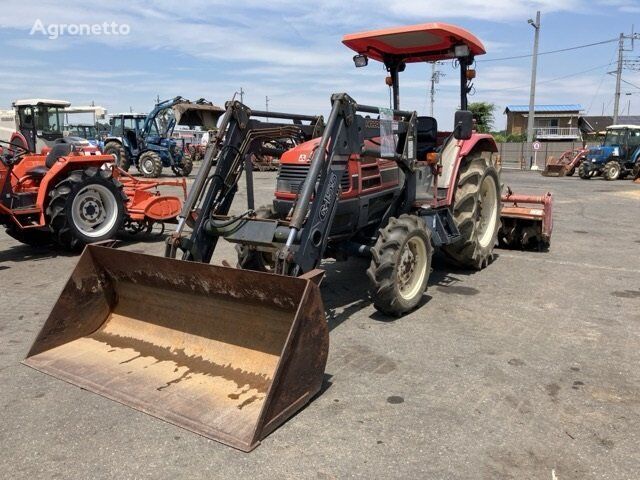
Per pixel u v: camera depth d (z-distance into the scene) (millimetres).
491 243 6906
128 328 4043
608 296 5535
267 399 2932
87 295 4062
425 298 5469
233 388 3303
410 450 2846
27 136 19438
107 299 4184
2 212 7129
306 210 3908
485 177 6547
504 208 7723
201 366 3547
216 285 3484
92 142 23234
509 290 5758
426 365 3889
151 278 3840
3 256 7617
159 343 3836
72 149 8289
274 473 2662
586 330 4574
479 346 4230
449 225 5898
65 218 7402
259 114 4848
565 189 17938
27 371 3754
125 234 9227
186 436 2980
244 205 12398
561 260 7184
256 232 4148
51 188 7555
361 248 5039
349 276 6242
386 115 4883
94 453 2834
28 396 3420
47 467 2727
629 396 3424
